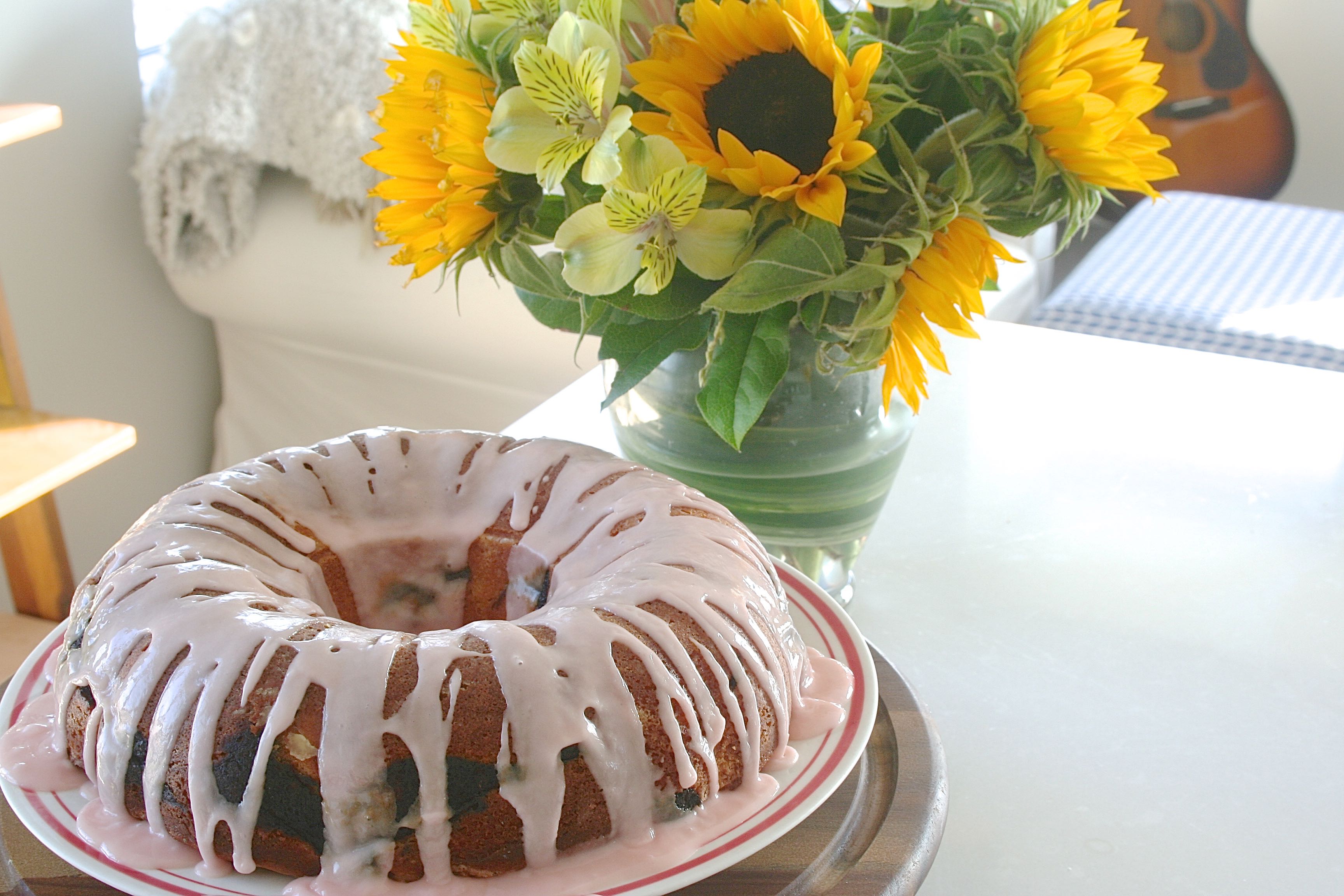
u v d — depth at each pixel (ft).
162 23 6.24
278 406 5.83
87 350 5.63
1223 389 3.53
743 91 2.14
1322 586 2.81
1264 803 2.33
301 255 5.27
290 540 2.31
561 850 2.01
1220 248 5.71
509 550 2.38
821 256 2.12
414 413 5.57
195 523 2.25
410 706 1.97
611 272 2.11
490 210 2.22
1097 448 3.27
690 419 2.46
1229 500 3.07
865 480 2.51
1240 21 7.67
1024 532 2.99
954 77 2.18
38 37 5.11
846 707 2.24
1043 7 2.16
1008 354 3.76
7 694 2.25
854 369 2.30
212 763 1.97
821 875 2.04
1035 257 6.07
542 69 2.06
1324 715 2.50
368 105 5.05
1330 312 4.91
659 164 2.08
